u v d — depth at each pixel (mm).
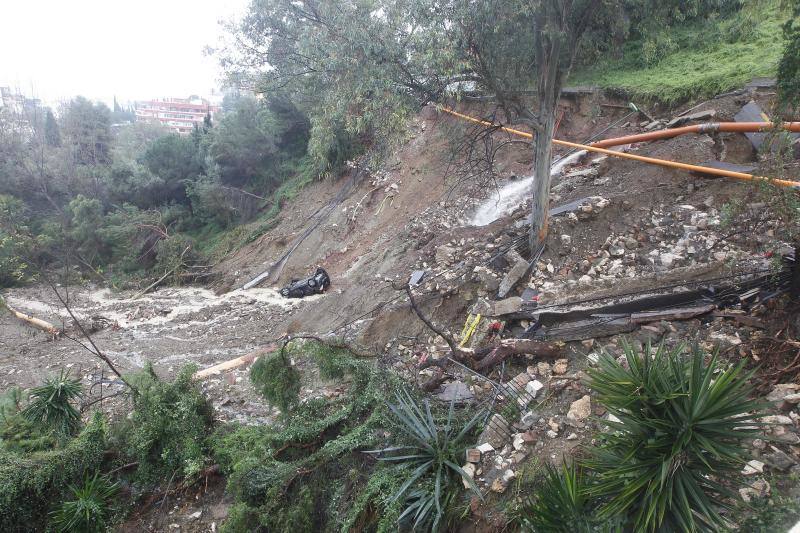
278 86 11492
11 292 22656
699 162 10109
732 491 3725
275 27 10836
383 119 8492
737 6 13648
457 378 7555
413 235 14391
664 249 8547
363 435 6504
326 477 6551
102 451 8062
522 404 6367
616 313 7160
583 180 12133
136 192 29953
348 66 7883
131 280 23531
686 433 3508
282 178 26141
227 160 27266
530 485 5160
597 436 4344
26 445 8227
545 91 8516
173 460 7812
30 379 12820
